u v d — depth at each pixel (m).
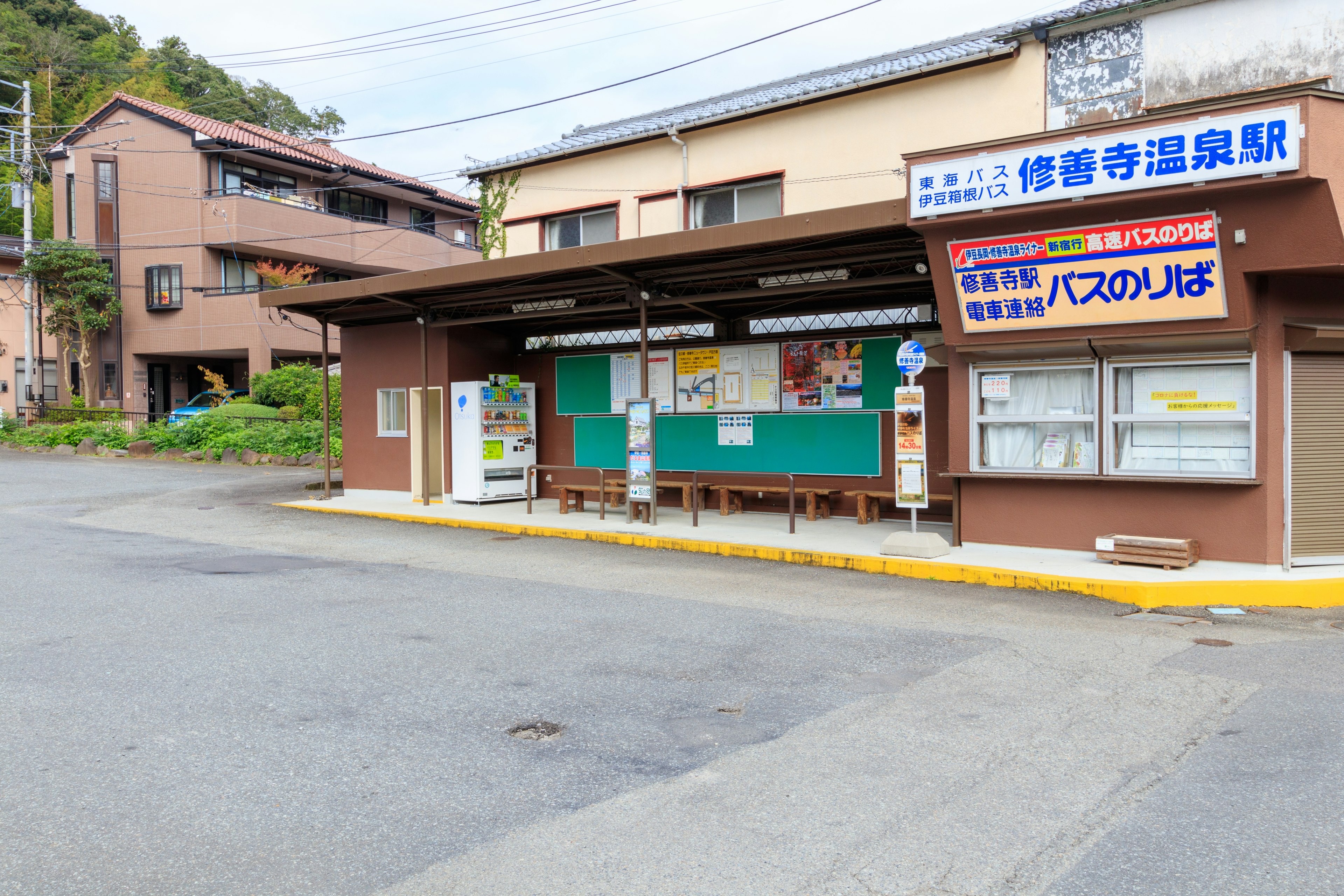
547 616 7.76
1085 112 11.86
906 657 6.45
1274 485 8.78
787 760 4.61
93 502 16.38
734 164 15.02
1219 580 8.26
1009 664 6.25
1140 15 11.46
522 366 16.30
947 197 9.28
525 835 3.82
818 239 10.08
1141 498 9.40
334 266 34.06
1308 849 3.63
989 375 10.19
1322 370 8.90
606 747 4.80
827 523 12.66
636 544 11.77
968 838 3.76
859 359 12.73
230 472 22.02
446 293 14.05
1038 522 9.99
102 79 48.84
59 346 32.75
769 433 13.52
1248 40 10.88
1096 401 9.53
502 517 13.84
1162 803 4.06
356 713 5.32
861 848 3.69
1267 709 5.26
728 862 3.58
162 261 31.25
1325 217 7.92
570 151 16.77
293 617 7.70
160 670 6.14
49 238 41.50
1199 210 8.38
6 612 7.82
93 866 3.55
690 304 12.37
